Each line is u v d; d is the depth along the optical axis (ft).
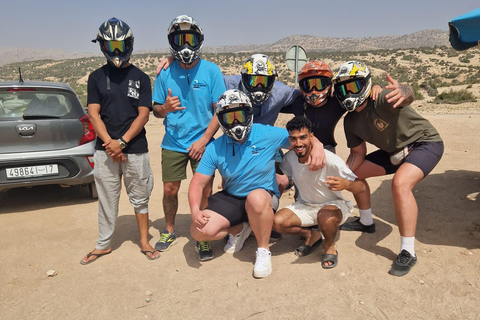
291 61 33.99
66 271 12.51
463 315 9.43
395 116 12.26
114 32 11.56
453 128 34.35
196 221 11.59
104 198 12.96
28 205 19.40
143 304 10.55
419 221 15.24
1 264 13.08
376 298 10.31
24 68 498.69
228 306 10.28
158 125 52.47
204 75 13.09
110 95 12.16
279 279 11.50
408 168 11.94
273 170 12.75
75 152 18.11
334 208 12.09
